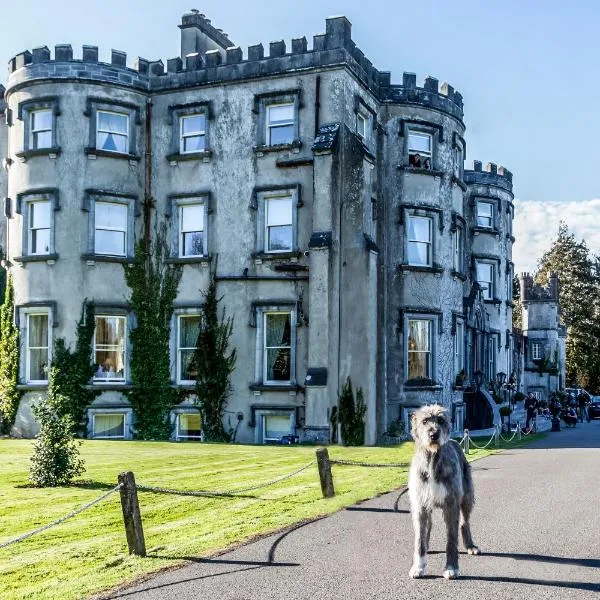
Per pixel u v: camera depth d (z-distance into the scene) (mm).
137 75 29062
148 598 7723
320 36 27328
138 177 28891
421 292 30734
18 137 28750
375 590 7902
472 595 7699
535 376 61312
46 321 27953
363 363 25500
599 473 17016
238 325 27328
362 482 15281
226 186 28031
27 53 28766
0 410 28156
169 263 28281
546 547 9750
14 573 8633
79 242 27609
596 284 89375
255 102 27891
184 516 11828
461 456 9414
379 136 31062
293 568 8797
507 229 46125
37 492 13789
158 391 27750
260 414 26719
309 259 26109
